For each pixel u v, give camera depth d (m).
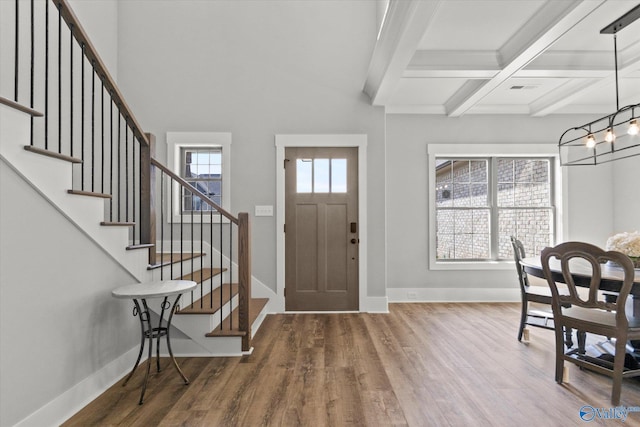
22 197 1.64
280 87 4.13
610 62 3.29
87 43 2.07
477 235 4.82
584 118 4.73
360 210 4.09
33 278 1.70
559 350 2.26
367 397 2.08
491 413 1.90
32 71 1.77
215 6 4.14
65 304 1.91
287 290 4.11
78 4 3.43
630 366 2.39
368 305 4.09
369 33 4.14
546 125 4.72
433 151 4.70
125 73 4.09
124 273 2.46
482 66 3.28
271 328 3.47
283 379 2.33
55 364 1.83
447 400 2.04
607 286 2.13
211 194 4.18
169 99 4.09
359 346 2.95
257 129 4.11
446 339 3.12
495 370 2.46
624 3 2.49
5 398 1.55
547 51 3.24
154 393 2.15
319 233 4.13
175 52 4.11
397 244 4.68
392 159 4.71
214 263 4.07
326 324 3.61
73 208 1.95
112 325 2.33
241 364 2.58
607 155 4.68
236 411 1.93
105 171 3.78
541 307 4.35
